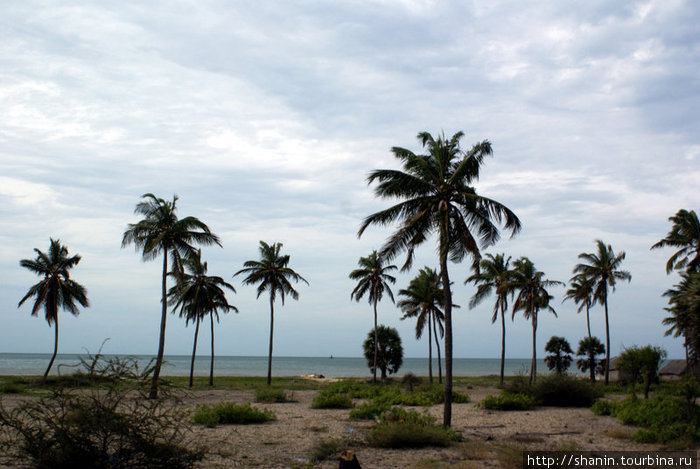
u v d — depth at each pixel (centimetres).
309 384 5819
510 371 13838
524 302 4647
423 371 13362
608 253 4634
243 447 1457
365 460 1307
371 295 5047
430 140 1925
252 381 6238
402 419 1792
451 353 1797
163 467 865
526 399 2705
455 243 1927
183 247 3131
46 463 822
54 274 4181
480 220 1911
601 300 4700
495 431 1844
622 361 2673
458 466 1192
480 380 6750
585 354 5534
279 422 2073
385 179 1842
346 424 2014
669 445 1488
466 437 1688
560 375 3011
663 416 1811
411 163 1902
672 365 5516
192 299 4422
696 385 1941
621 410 2192
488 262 4725
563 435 1739
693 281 2111
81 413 824
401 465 1248
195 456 906
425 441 1517
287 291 4809
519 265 4653
